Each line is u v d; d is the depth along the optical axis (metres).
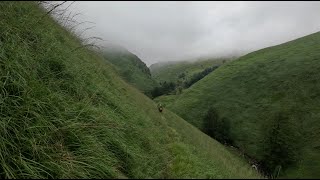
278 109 121.19
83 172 7.16
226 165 15.53
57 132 7.92
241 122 127.12
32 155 7.12
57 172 6.95
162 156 11.03
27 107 7.94
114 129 9.91
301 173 75.69
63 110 8.97
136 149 10.09
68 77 11.41
